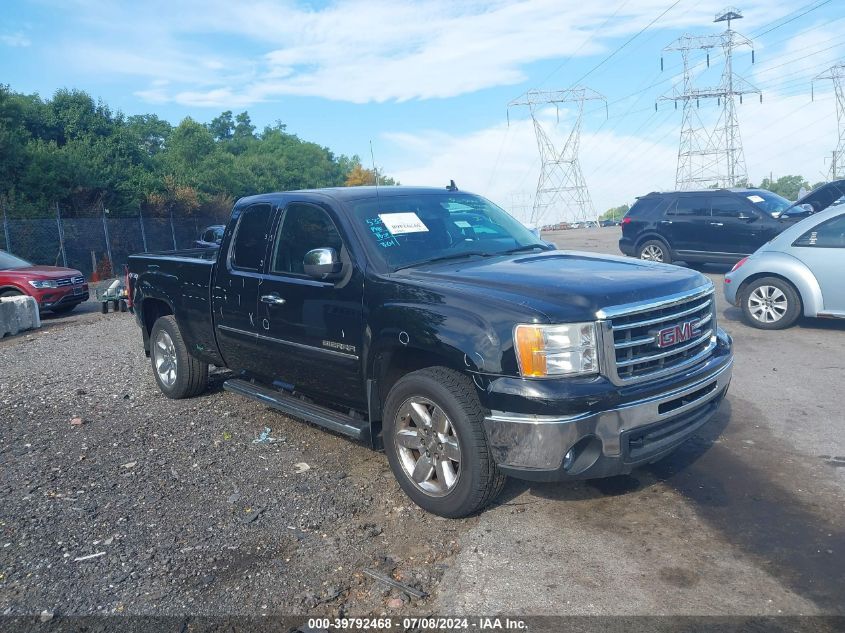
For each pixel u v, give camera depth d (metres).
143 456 5.54
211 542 4.07
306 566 3.77
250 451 5.54
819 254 8.76
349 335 4.68
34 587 3.67
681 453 5.11
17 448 5.88
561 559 3.71
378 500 4.54
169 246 32.97
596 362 3.73
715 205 14.93
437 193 5.71
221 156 50.66
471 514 4.21
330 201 5.11
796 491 4.39
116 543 4.11
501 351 3.76
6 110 32.91
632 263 4.73
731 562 3.60
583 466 3.74
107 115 41.56
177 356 6.87
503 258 4.92
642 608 3.25
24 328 12.95
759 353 8.05
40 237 26.08
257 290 5.48
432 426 4.18
